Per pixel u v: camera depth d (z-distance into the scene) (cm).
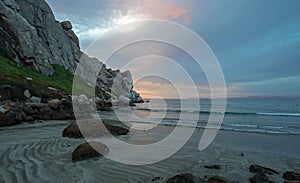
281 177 695
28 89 2964
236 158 934
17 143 985
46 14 6481
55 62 6041
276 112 4369
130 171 668
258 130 1953
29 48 4753
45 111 2166
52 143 1016
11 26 4641
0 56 4159
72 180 566
